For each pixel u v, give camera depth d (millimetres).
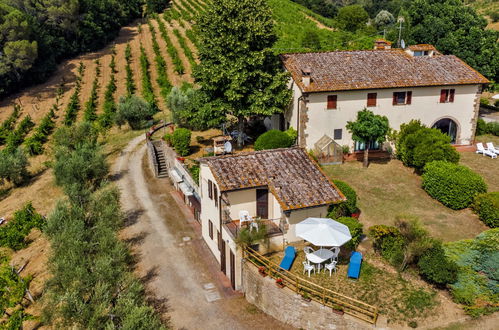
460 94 35125
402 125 34031
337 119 33344
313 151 33406
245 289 21344
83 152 35312
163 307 21047
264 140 32906
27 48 66500
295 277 18469
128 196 34969
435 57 37094
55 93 70125
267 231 21797
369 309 17719
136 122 54156
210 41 34406
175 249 26656
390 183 30359
